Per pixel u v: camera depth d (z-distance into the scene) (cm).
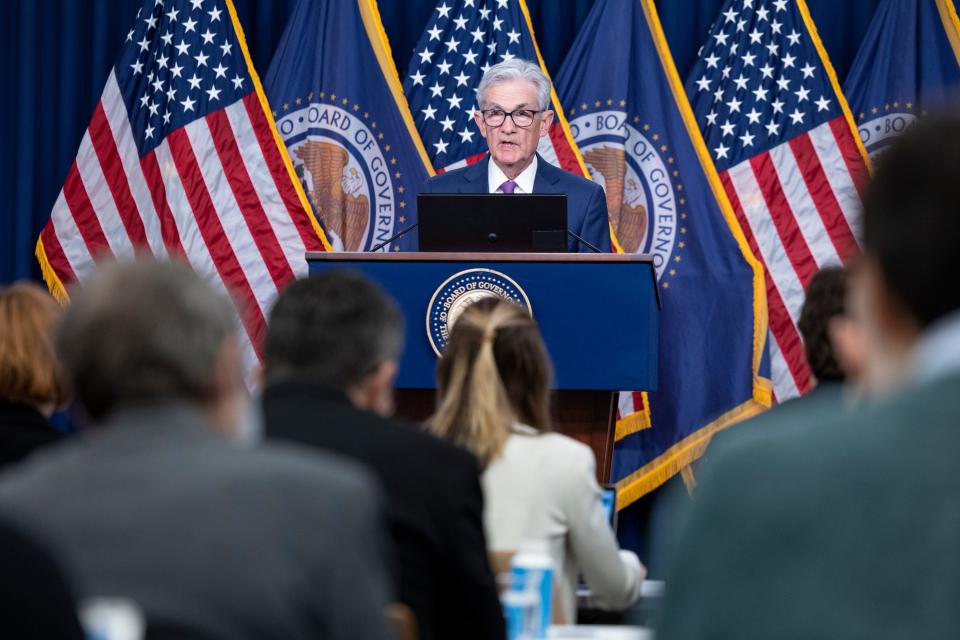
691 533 269
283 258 1925
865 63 2002
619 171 1952
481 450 824
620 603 858
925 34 1988
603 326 1220
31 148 2012
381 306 655
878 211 270
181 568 380
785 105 1980
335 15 2009
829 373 850
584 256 1221
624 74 1967
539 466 826
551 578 656
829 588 245
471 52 2008
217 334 442
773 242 1955
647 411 1880
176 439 415
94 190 1941
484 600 635
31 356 784
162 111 1961
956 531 236
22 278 1995
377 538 424
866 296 281
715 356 1902
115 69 1973
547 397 860
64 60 2028
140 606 374
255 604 377
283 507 393
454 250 1284
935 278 260
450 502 627
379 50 1998
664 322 1916
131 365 425
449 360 851
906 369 270
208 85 1962
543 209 1269
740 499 262
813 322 852
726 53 2003
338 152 1981
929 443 246
